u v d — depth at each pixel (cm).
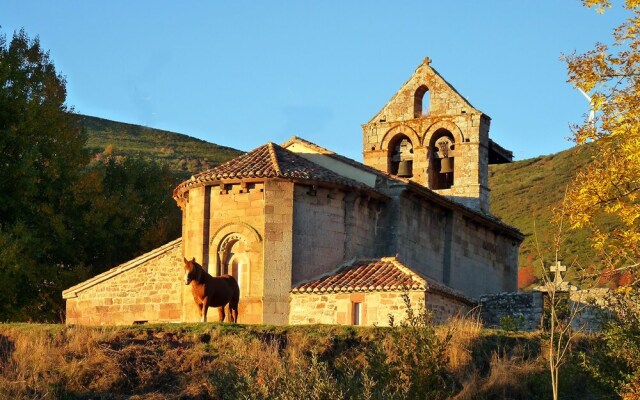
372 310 3453
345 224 3784
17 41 5116
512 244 5062
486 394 2689
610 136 2542
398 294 3428
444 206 4322
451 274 4372
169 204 5750
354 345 2888
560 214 2630
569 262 5675
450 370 2764
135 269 4000
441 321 3484
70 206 5003
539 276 6769
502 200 8938
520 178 9512
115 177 5775
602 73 2541
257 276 3612
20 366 2655
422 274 3841
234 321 3456
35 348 2720
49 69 5175
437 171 4816
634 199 2544
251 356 2684
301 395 2156
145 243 5284
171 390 2645
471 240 4616
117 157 9712
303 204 3697
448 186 4884
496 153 5097
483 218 4609
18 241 4472
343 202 3794
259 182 3669
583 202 2559
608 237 2575
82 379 2644
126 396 2616
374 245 3944
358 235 3834
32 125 4825
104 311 3997
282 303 3591
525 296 3900
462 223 4519
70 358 2722
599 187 2547
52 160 4894
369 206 3919
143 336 2880
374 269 3631
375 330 2930
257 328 2966
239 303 3603
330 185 3731
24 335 2831
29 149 4753
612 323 2647
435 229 4316
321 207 3728
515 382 2709
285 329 2964
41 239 4700
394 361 2464
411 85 4825
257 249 3631
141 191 5716
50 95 5081
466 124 4728
